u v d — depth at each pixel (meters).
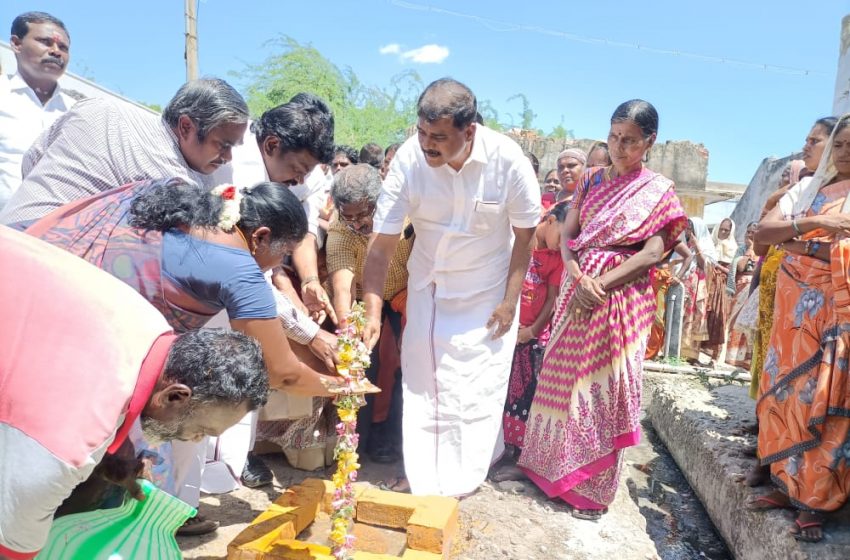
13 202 2.43
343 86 21.12
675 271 8.32
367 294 3.27
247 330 2.14
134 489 1.87
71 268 1.64
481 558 2.84
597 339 3.32
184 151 2.48
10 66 5.64
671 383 5.91
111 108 2.44
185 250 2.06
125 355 1.57
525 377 3.95
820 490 2.70
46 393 1.47
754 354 3.98
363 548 2.73
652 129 3.27
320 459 3.68
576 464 3.34
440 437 3.39
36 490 1.45
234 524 2.97
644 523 3.46
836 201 2.85
